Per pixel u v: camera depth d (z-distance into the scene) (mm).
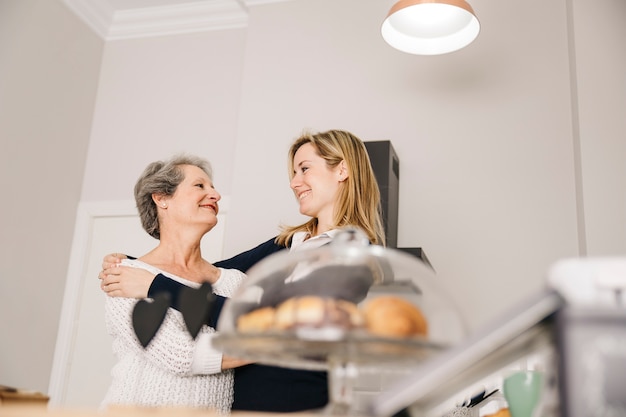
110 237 3400
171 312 1758
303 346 856
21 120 3137
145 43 3701
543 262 2707
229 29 3590
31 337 3098
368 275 973
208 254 3170
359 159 2178
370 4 3254
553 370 648
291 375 1812
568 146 2818
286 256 1062
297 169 2195
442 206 2863
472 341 659
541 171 2812
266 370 1838
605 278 643
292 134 3135
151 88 3609
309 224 2240
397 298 926
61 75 3418
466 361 656
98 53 3721
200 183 2406
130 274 1857
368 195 2172
